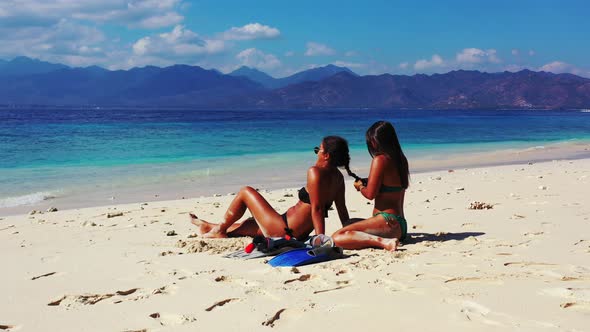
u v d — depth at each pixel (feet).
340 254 17.99
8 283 15.78
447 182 43.47
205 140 98.48
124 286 15.15
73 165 58.90
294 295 13.76
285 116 317.22
